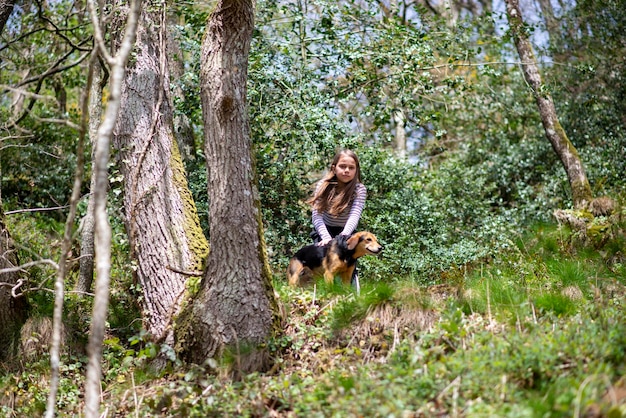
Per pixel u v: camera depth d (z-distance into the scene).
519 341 4.25
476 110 13.73
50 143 11.07
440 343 4.66
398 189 9.23
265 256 5.22
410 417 3.68
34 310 5.98
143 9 6.37
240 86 5.12
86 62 10.16
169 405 4.57
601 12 12.22
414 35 8.12
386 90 9.01
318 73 8.29
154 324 5.45
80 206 7.23
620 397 3.48
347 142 8.16
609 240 7.52
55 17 9.80
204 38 5.26
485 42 9.69
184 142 8.47
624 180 10.71
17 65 9.60
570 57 12.52
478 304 5.29
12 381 5.36
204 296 5.05
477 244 9.00
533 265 6.80
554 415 3.37
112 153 6.09
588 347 4.05
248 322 4.96
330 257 6.14
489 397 3.73
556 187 11.30
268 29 8.82
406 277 7.84
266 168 8.17
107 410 4.78
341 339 5.10
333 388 4.26
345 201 6.31
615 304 5.18
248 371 4.84
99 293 3.60
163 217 5.76
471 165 13.23
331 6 8.14
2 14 6.55
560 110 12.40
